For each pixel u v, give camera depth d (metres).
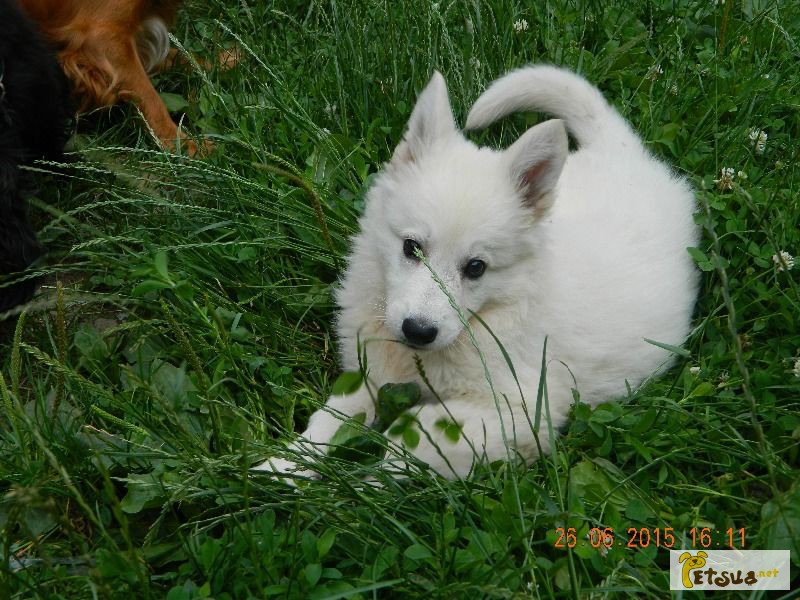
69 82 1.23
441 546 0.80
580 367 0.96
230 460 0.83
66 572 0.81
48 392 0.98
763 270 1.08
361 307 0.98
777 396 0.98
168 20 1.31
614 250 1.01
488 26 1.32
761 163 1.21
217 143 1.21
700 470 0.93
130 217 1.13
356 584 0.80
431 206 0.90
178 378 0.97
